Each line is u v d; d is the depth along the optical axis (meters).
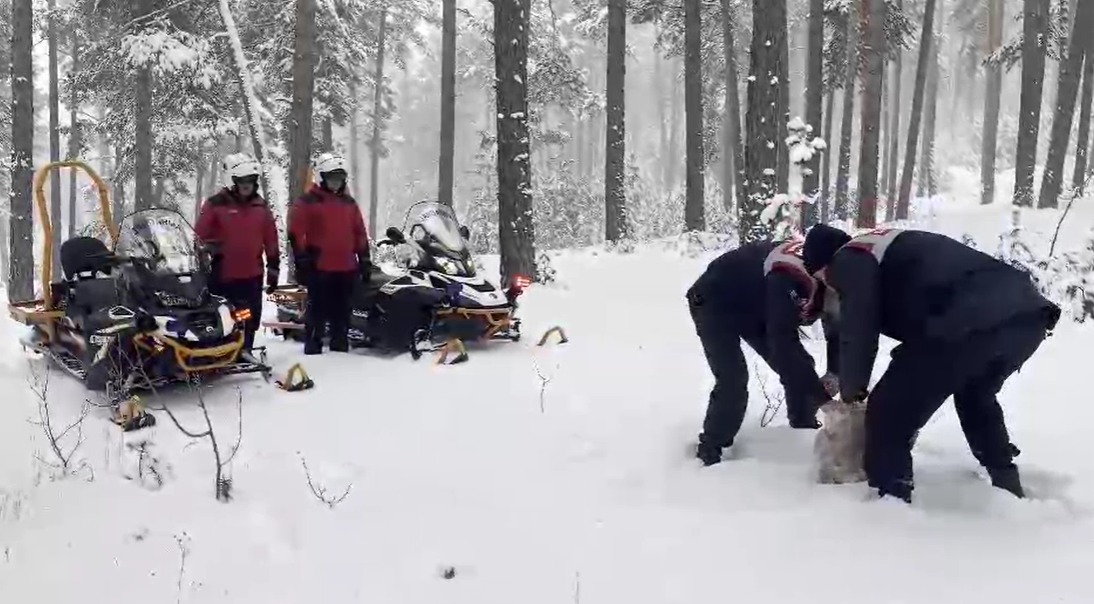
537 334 9.34
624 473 4.92
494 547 4.04
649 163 59.06
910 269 4.12
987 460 4.43
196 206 31.67
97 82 21.14
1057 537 3.91
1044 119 51.34
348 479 4.94
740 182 24.33
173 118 21.45
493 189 34.16
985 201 32.25
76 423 5.83
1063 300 9.44
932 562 3.70
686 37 19.48
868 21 19.00
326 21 23.34
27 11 16.03
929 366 4.07
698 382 6.91
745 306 4.87
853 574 3.63
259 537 4.19
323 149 24.95
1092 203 19.52
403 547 4.05
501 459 5.23
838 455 4.60
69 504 4.58
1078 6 19.19
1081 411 5.86
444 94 20.59
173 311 6.76
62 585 3.71
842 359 4.23
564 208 33.00
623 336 9.19
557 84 24.78
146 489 4.81
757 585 3.58
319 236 8.08
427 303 8.07
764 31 12.87
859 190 18.61
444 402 6.50
